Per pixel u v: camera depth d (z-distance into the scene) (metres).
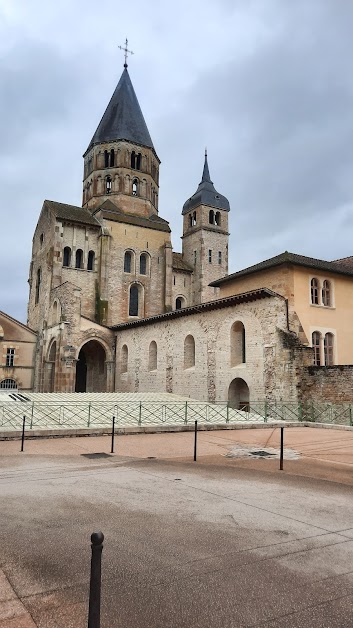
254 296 26.98
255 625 4.11
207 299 58.59
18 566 5.32
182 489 9.14
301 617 4.25
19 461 12.10
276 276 28.25
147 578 5.04
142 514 7.36
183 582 4.94
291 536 6.39
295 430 20.03
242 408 28.36
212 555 5.68
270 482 9.91
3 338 43.81
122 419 21.31
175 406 25.56
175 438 17.20
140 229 52.91
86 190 58.12
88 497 8.38
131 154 56.69
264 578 5.04
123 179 55.19
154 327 37.84
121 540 6.16
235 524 6.90
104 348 43.62
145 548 5.89
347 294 29.95
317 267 27.89
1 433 15.88
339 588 4.82
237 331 29.22
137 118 58.31
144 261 53.16
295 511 7.64
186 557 5.61
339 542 6.16
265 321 26.53
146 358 38.47
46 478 10.00
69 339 39.66
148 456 13.34
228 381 28.86
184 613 4.31
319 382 23.66
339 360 28.53
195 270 60.25
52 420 20.09
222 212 62.56
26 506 7.74
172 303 56.56
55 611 4.32
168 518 7.16
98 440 16.36
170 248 53.88
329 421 22.89
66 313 40.12
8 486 9.22
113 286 49.97
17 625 4.07
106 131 57.06
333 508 7.85
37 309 50.06
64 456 12.98
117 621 4.16
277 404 25.03
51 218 48.59
